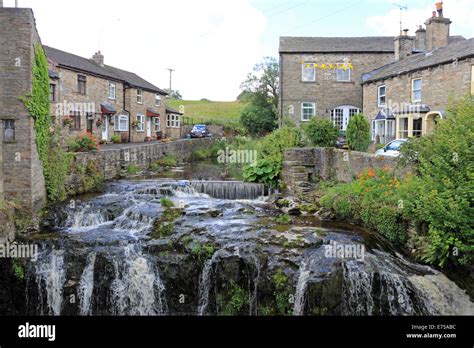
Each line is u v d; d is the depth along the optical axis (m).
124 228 12.02
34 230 12.02
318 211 12.91
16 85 12.08
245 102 48.03
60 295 10.06
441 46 24.31
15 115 12.09
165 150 28.41
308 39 31.98
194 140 35.22
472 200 8.59
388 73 25.19
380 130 26.31
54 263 10.19
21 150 12.13
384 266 9.08
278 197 15.34
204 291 9.62
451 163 9.12
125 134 33.56
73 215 12.88
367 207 11.25
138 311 9.79
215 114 60.53
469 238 8.59
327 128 17.75
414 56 25.45
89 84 28.19
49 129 14.12
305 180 16.12
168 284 9.74
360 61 29.62
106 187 16.80
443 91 20.12
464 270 8.89
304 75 29.88
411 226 9.89
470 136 8.84
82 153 16.75
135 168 22.55
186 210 12.61
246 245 9.81
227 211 12.93
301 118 29.89
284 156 17.16
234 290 9.39
